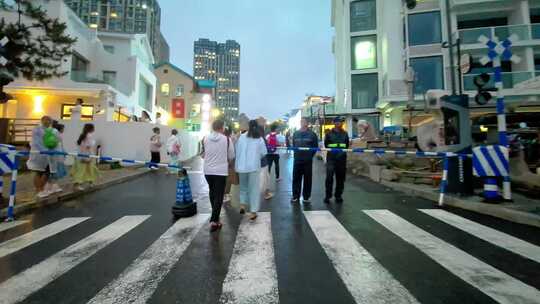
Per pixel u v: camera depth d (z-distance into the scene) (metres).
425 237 4.33
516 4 18.88
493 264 3.37
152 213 6.06
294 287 2.88
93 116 18.67
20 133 16.98
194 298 2.69
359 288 2.84
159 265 3.43
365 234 4.49
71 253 3.84
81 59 21.78
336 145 6.94
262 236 4.46
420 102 17.67
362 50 24.75
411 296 2.68
